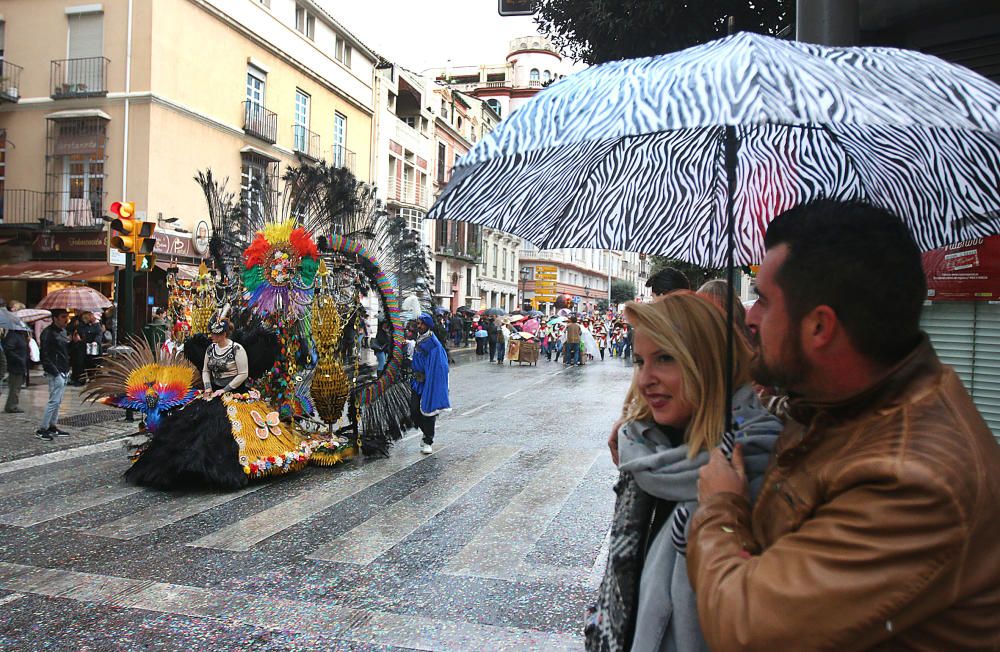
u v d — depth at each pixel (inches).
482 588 161.9
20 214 803.4
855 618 35.9
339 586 162.6
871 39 171.2
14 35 802.2
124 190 770.2
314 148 1042.7
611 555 62.1
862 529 36.6
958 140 70.6
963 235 76.1
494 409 476.4
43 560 177.8
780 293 45.3
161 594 157.2
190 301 305.7
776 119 41.3
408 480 267.0
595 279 2812.5
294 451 273.0
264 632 139.1
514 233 83.5
